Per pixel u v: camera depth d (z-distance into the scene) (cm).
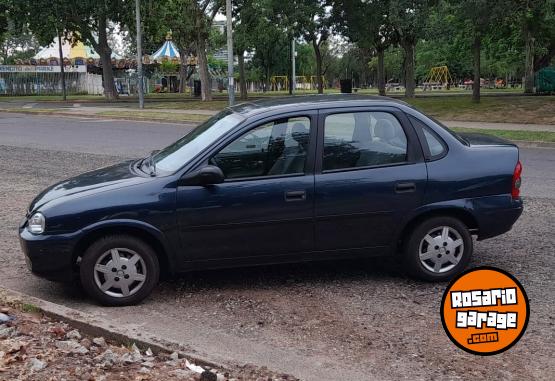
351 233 537
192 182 507
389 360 406
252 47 4469
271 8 3375
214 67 8869
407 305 502
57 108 3325
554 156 1400
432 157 548
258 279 571
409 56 4091
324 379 381
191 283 562
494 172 552
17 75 6294
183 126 2278
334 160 533
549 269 588
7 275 589
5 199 923
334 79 11481
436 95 4791
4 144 1620
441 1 2911
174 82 8069
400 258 611
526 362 402
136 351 394
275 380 362
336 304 507
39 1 4019
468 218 558
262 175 522
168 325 469
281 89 9119
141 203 500
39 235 495
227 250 521
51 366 367
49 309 451
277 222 522
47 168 1205
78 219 493
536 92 4391
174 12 4116
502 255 636
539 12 2555
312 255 537
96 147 1543
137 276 509
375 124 546
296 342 436
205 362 381
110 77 4656
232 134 523
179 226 509
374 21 3347
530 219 782
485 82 9625
